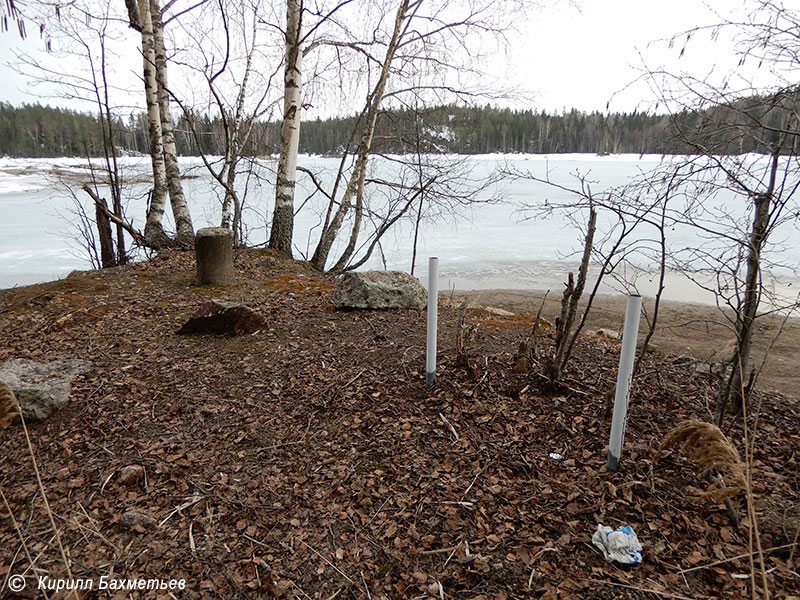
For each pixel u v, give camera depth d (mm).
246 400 4082
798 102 2688
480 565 2434
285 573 2465
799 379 4820
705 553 2414
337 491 3014
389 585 2379
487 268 12812
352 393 4102
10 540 2721
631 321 2736
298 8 8594
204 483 3131
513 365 4355
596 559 2422
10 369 4160
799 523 2549
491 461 3199
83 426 3723
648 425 3465
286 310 6305
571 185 15328
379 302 6246
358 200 9297
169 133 10125
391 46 8297
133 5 9289
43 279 11914
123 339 5344
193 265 8844
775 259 10672
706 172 2939
